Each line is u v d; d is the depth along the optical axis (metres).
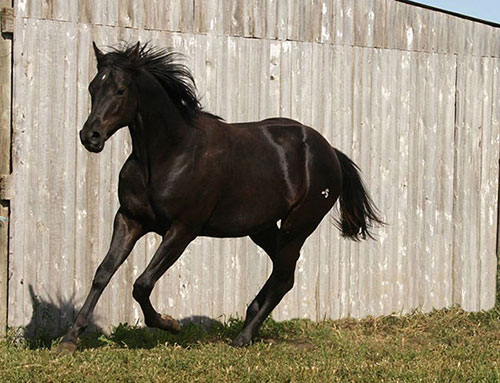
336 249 12.91
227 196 9.49
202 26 11.66
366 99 13.15
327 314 12.86
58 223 10.70
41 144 10.54
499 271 16.72
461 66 14.20
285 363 8.88
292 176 10.08
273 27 12.23
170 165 8.96
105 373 8.00
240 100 11.98
